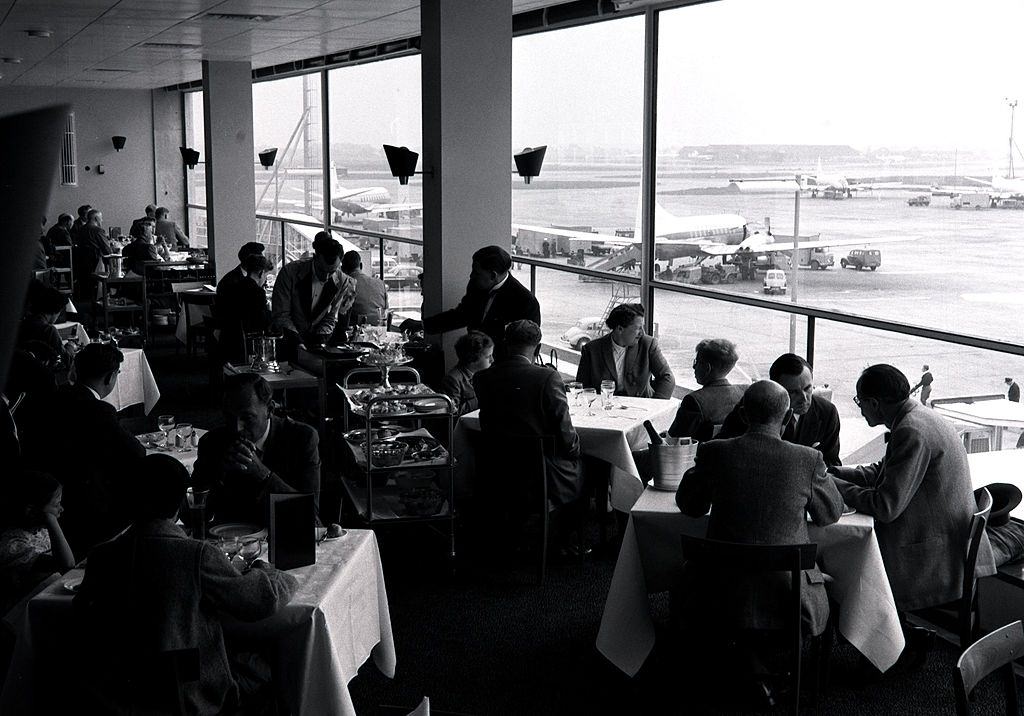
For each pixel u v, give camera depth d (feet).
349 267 26.81
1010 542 12.65
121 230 63.10
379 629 11.84
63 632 9.53
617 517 17.72
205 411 28.30
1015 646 8.09
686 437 14.44
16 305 1.03
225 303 26.78
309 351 23.35
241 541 10.46
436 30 22.66
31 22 29.86
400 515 16.21
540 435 15.39
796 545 10.55
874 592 11.81
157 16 28.73
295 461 12.83
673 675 12.92
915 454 11.76
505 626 14.48
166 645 8.55
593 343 19.79
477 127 23.17
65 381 20.93
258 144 53.11
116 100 61.82
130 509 8.84
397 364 22.49
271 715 9.69
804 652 13.25
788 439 13.99
